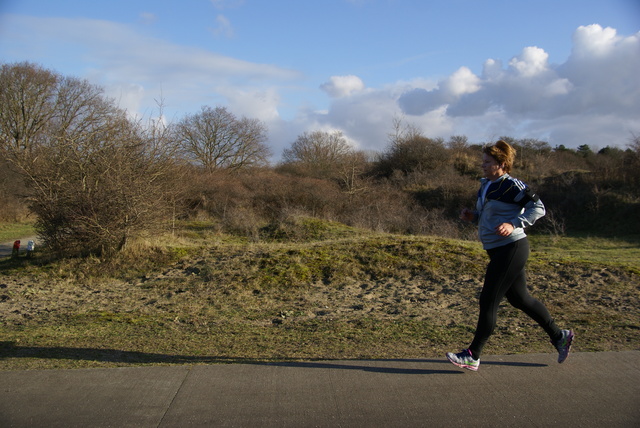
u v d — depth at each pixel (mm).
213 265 9109
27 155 10352
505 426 3008
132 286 8555
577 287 7344
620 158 27234
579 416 3123
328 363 4027
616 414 3146
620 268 8039
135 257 9711
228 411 3174
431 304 6980
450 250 9289
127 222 9695
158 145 10492
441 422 3053
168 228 11172
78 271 9266
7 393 3436
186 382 3623
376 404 3273
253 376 3736
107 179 9656
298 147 44906
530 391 3479
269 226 15469
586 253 13562
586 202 23734
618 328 5410
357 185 27406
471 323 5953
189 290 8078
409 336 5367
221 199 21719
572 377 3723
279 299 7551
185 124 37062
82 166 9836
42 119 30953
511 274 3672
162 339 5309
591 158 37719
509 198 3676
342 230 14844
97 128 10141
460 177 30234
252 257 9352
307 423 3029
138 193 9758
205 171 29469
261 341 5203
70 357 4434
